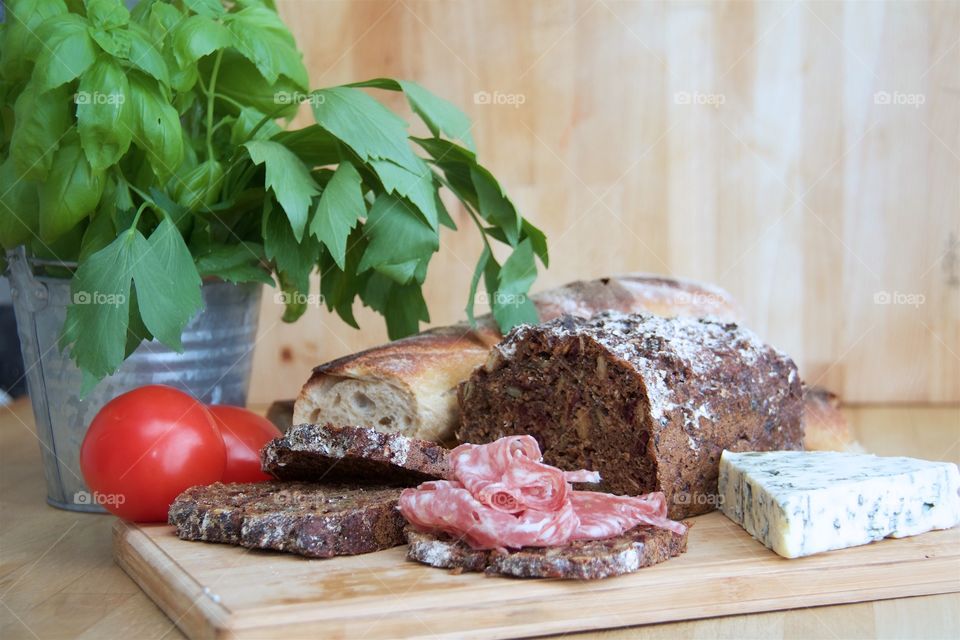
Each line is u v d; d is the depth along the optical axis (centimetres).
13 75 86
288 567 79
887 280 120
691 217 120
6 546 88
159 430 86
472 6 117
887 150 119
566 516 79
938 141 119
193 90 95
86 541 89
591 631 77
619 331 90
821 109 119
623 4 117
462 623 76
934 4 117
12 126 90
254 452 92
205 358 94
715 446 88
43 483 101
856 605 80
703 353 90
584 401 88
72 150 86
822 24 118
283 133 93
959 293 120
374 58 117
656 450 85
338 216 89
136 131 86
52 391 92
